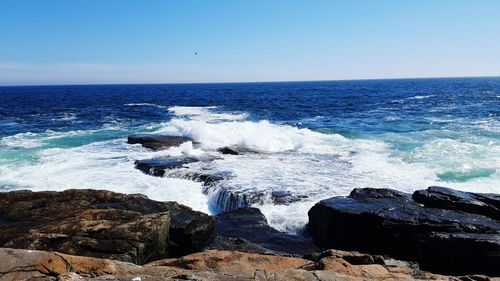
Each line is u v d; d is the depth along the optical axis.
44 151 19.64
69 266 4.79
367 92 85.12
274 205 11.79
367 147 19.30
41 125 31.42
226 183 13.31
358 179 13.80
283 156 17.52
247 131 22.00
